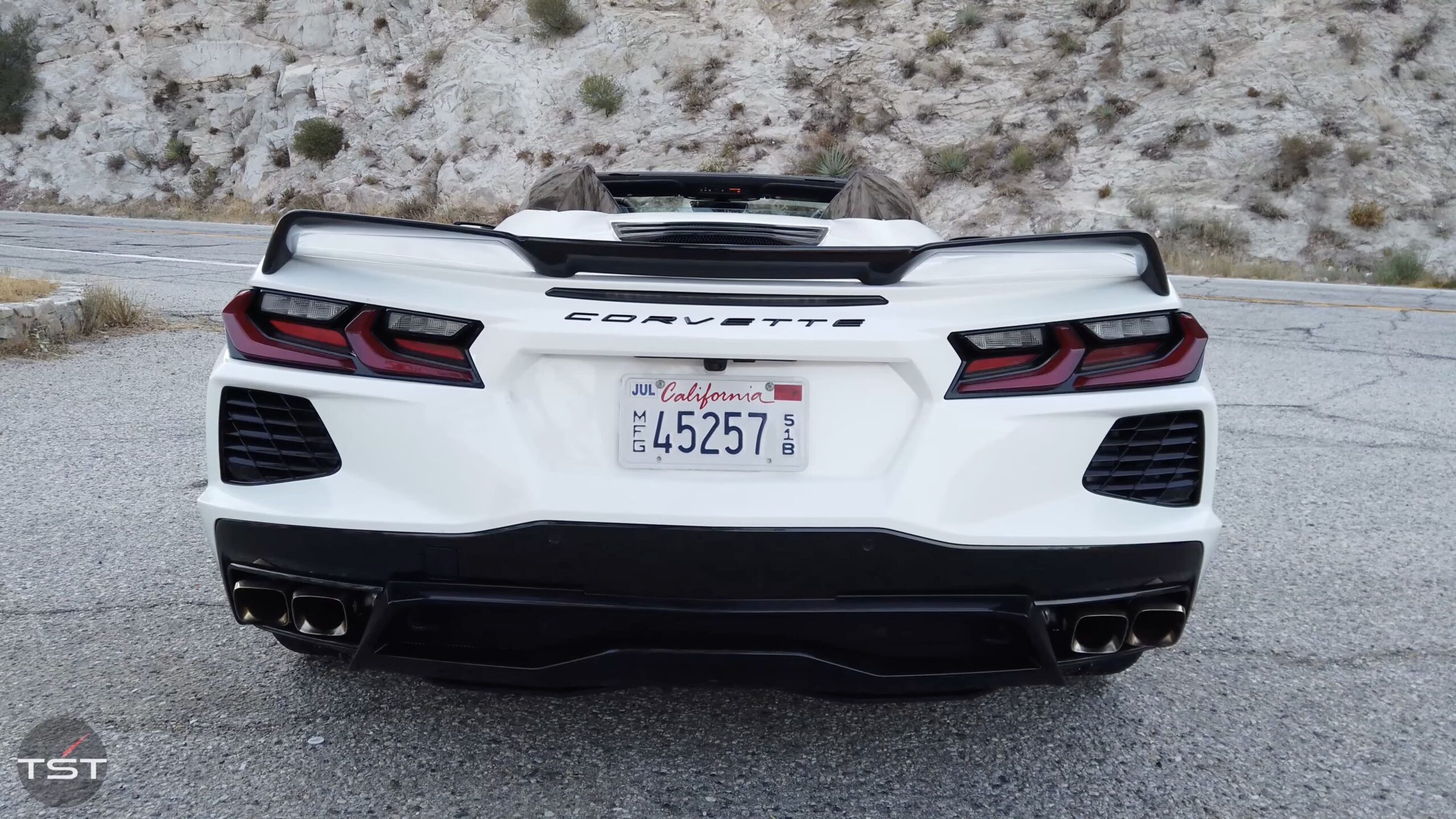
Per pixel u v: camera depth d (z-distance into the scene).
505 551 2.11
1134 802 2.28
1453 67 24.08
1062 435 2.16
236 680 2.74
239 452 2.27
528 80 28.66
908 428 2.16
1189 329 2.26
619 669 2.13
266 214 27.97
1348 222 21.97
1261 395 7.21
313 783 2.26
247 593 2.30
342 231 2.31
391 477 2.16
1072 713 2.70
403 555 2.14
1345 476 5.18
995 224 23.61
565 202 3.93
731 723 2.60
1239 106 24.31
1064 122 25.42
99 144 32.59
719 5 29.36
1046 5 27.64
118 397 6.11
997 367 2.17
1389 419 6.50
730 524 2.09
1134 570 2.20
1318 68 24.41
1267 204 22.50
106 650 2.90
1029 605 2.14
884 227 3.27
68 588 3.35
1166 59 25.84
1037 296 2.20
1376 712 2.74
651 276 2.20
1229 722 2.67
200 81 32.84
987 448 2.13
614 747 2.46
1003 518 2.14
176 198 31.09
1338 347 9.46
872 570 2.11
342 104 30.11
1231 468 5.32
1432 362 8.71
